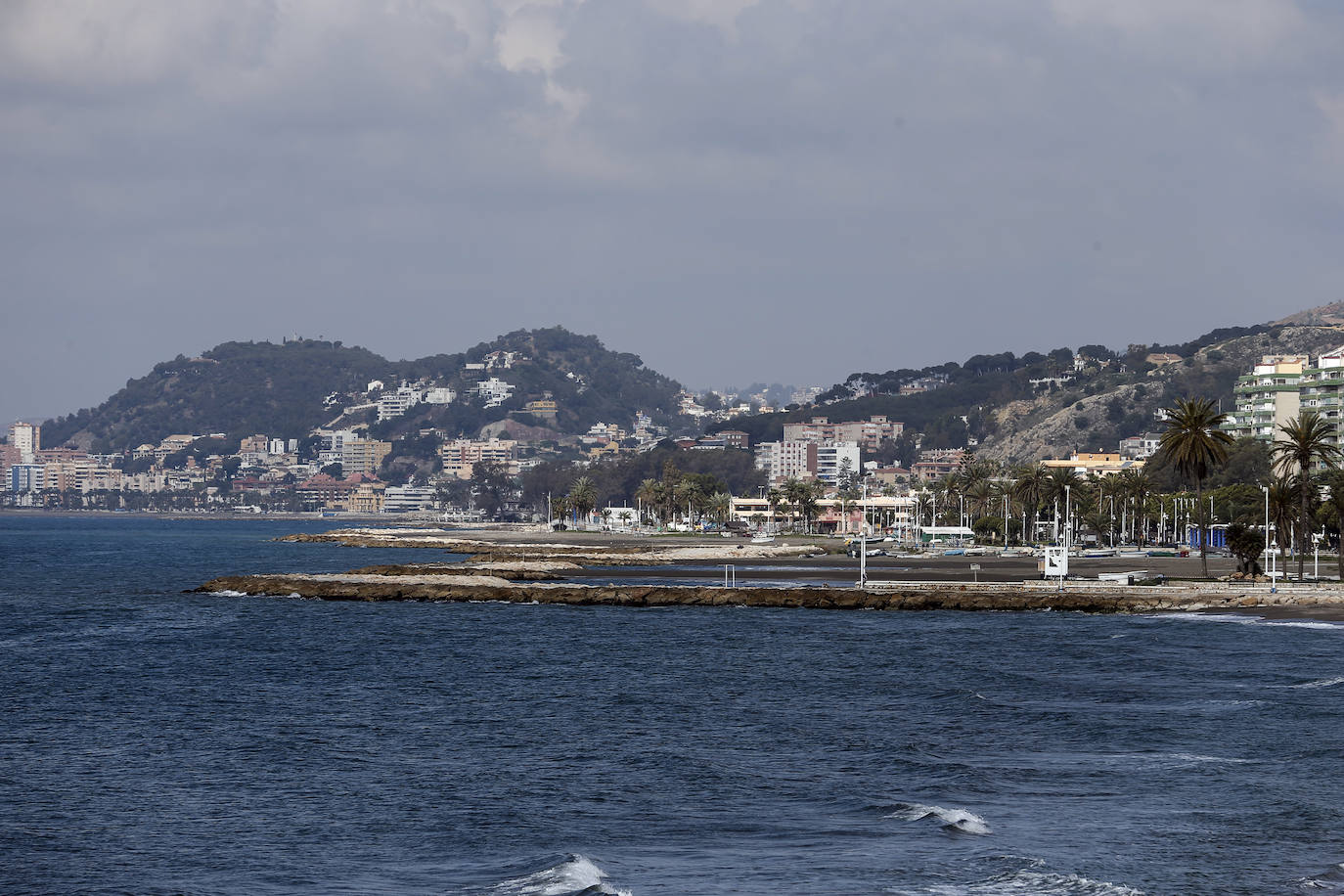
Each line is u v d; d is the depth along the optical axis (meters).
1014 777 153.75
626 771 159.12
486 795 148.25
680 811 140.62
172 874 120.75
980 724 185.62
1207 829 130.88
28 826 136.62
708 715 195.62
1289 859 121.25
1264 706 195.12
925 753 166.62
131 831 134.50
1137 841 126.88
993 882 114.75
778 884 114.94
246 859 125.31
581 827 135.00
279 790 151.00
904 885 114.12
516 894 113.56
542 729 186.00
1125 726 182.00
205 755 169.75
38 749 173.62
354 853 127.06
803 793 147.38
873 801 143.38
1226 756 162.75
